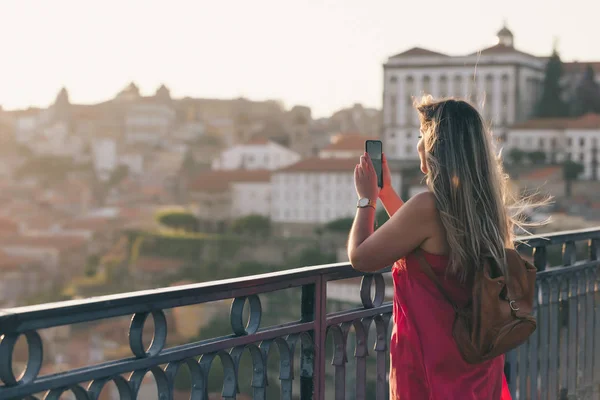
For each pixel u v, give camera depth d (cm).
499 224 230
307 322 257
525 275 232
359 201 250
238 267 12294
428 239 230
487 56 13625
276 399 4259
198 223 14388
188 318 9306
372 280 289
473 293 223
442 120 233
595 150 12456
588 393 412
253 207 14200
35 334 177
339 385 274
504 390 254
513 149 12519
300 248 12344
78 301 185
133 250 13275
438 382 227
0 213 18175
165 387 210
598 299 423
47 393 181
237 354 232
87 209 19450
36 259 14288
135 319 202
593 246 421
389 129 13888
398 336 237
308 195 13338
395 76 13950
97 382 191
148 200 19888
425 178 237
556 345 379
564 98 14250
